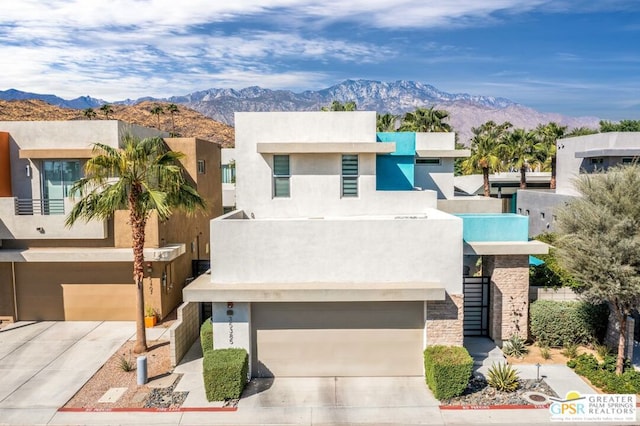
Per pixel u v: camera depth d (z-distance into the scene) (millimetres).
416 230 14047
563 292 16891
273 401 12859
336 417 12023
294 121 18203
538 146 41750
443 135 26328
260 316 14273
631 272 12898
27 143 20000
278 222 14047
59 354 16172
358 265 14102
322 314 14234
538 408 12359
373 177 18281
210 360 13125
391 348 14328
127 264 19453
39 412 12391
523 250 15570
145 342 16266
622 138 28156
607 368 14109
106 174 15648
